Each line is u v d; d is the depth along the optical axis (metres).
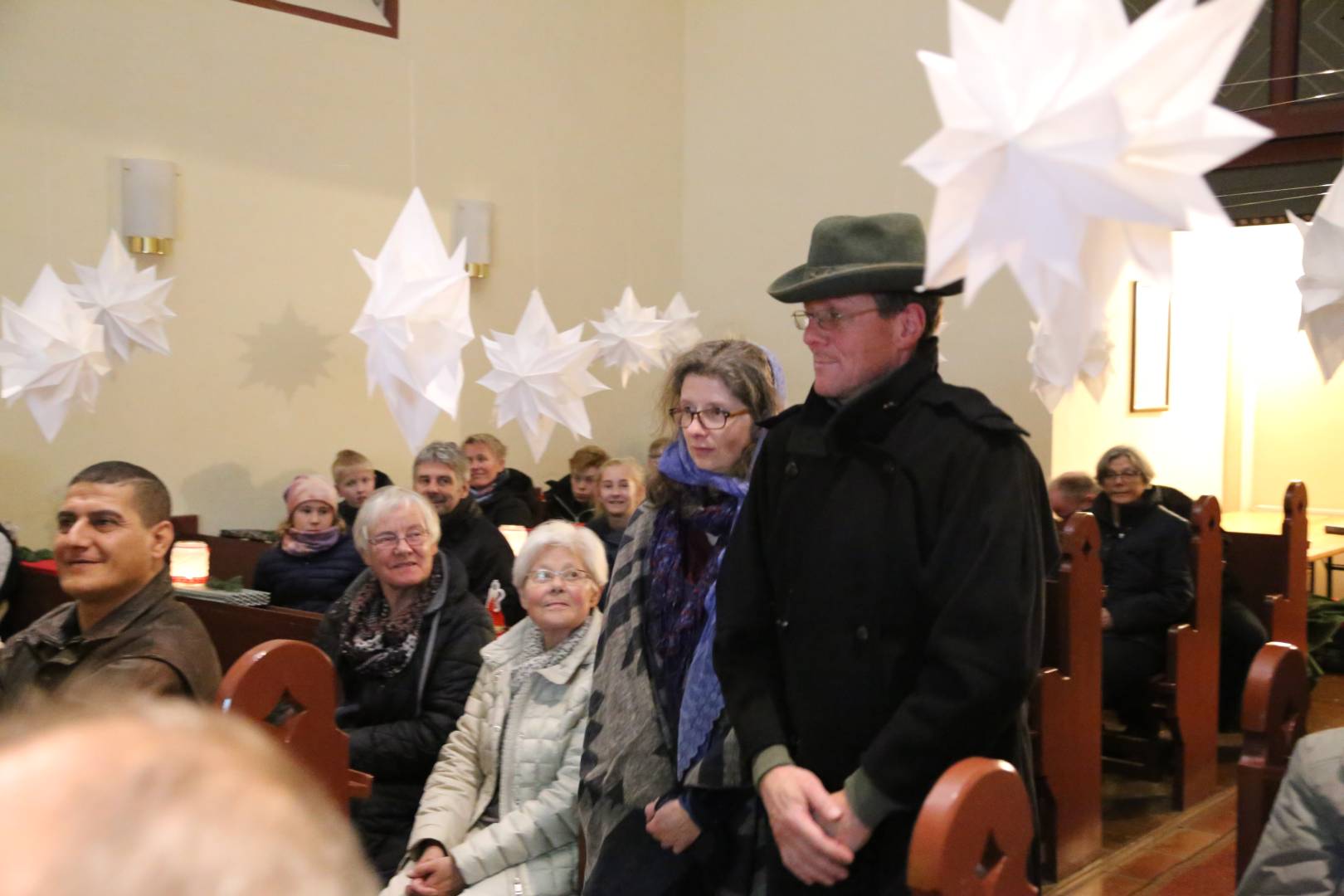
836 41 7.58
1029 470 1.72
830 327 1.77
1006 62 1.09
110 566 2.34
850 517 1.71
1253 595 5.68
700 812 1.94
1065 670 3.80
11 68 5.10
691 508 2.13
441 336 2.55
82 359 3.84
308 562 4.68
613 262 7.78
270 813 0.34
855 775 1.62
